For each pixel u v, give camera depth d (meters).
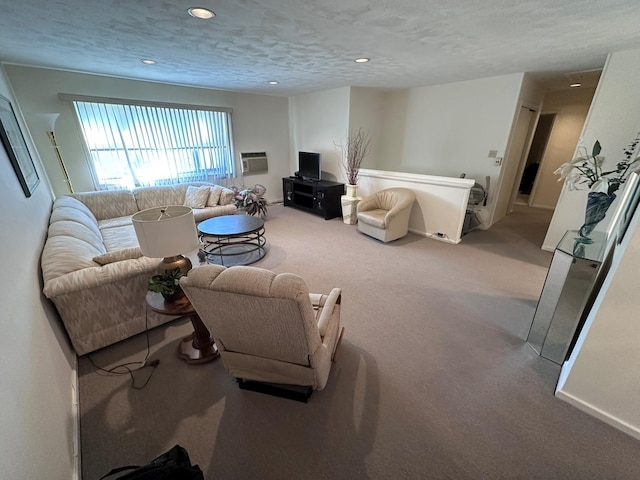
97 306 1.82
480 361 1.85
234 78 3.94
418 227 4.22
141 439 1.39
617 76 2.67
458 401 1.57
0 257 1.17
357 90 4.72
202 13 1.73
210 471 1.25
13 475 0.78
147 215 1.74
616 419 1.42
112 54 2.72
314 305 1.77
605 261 1.78
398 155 5.28
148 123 4.31
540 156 6.24
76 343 1.81
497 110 3.91
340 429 1.42
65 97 3.55
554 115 5.27
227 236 3.14
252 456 1.31
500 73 3.61
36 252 1.81
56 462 1.08
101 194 3.86
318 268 3.17
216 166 5.22
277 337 1.26
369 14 1.75
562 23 1.89
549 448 1.33
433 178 3.85
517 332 2.13
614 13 1.73
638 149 2.56
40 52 2.65
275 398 1.59
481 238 4.05
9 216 1.51
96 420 1.48
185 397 1.61
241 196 4.75
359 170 4.75
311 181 5.39
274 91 5.17
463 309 2.41
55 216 2.67
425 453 1.31
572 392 1.53
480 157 4.24
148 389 1.66
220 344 1.48
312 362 1.34
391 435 1.39
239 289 1.07
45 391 1.18
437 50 2.54
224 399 1.59
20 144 2.42
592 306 1.65
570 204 3.34
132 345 2.01
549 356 1.86
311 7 1.65
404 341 2.04
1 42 2.31
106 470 1.26
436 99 4.52
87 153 3.91
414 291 2.69
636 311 1.26
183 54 2.70
